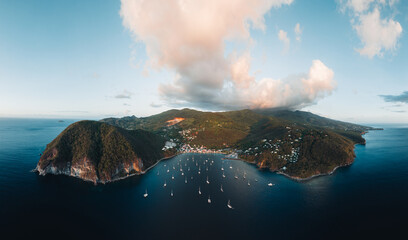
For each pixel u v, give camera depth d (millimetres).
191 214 125875
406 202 144500
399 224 116312
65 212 125312
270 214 127312
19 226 109188
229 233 107062
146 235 104062
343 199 150000
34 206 131250
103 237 101938
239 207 136125
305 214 127688
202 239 101625
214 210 131500
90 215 122750
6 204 132125
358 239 103312
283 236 105375
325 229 111875
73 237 101375
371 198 151500
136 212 127188
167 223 115250
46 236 101625
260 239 102562
